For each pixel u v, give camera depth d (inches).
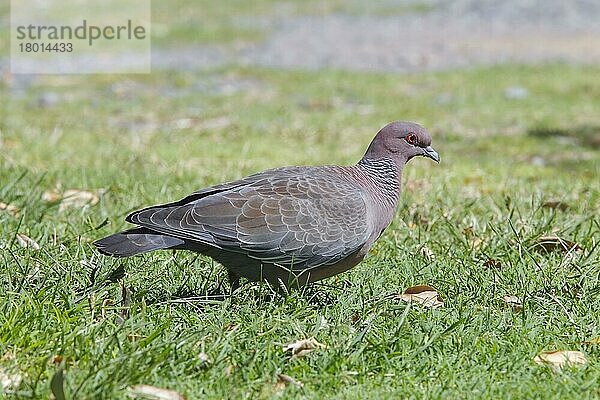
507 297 375.2
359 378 304.5
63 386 277.3
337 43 1475.1
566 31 1558.8
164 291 374.6
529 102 979.3
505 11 1731.1
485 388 299.0
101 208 485.7
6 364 297.4
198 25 1557.6
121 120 869.8
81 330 314.7
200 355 305.4
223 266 392.2
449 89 1066.1
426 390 297.1
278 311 343.9
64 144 705.0
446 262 415.2
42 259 394.6
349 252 365.7
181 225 344.8
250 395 291.3
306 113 919.0
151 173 592.1
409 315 347.9
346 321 346.0
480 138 810.2
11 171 573.9
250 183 362.6
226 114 900.6
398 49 1423.5
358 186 377.4
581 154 746.8
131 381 285.6
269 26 1614.2
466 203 518.0
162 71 1176.8
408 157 394.9
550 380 304.7
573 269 405.7
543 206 508.4
